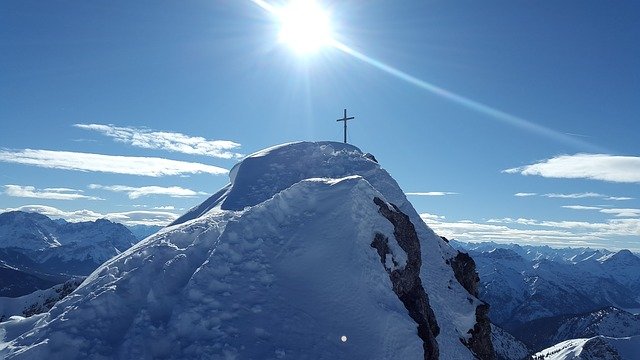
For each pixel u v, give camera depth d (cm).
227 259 1878
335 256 1939
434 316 2120
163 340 1513
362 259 1923
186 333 1535
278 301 1708
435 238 2791
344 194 2205
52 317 1717
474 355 2155
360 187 2261
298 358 1484
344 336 1641
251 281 1786
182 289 1730
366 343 1636
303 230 2083
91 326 1573
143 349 1474
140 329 1545
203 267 1794
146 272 1831
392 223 2278
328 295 1794
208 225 2264
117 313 1653
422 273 2397
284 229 2112
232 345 1467
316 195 2280
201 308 1606
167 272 1812
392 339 1677
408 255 2242
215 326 1541
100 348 1491
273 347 1496
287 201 2270
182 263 1881
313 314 1698
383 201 2345
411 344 1691
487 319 2473
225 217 2397
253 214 2159
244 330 1540
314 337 1593
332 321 1692
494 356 2417
